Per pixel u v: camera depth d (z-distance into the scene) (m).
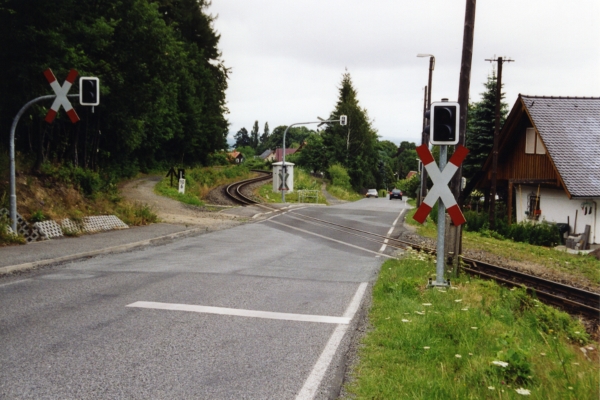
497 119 25.95
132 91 24.52
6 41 16.02
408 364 5.12
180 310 7.12
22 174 16.58
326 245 16.64
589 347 6.82
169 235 16.53
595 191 24.83
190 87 56.59
